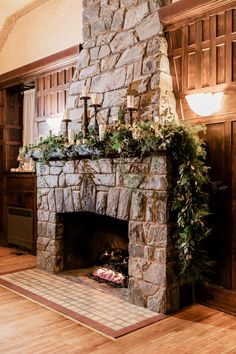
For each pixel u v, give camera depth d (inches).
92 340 112.7
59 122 201.3
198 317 130.6
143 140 130.8
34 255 226.1
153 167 135.1
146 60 152.9
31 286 163.0
